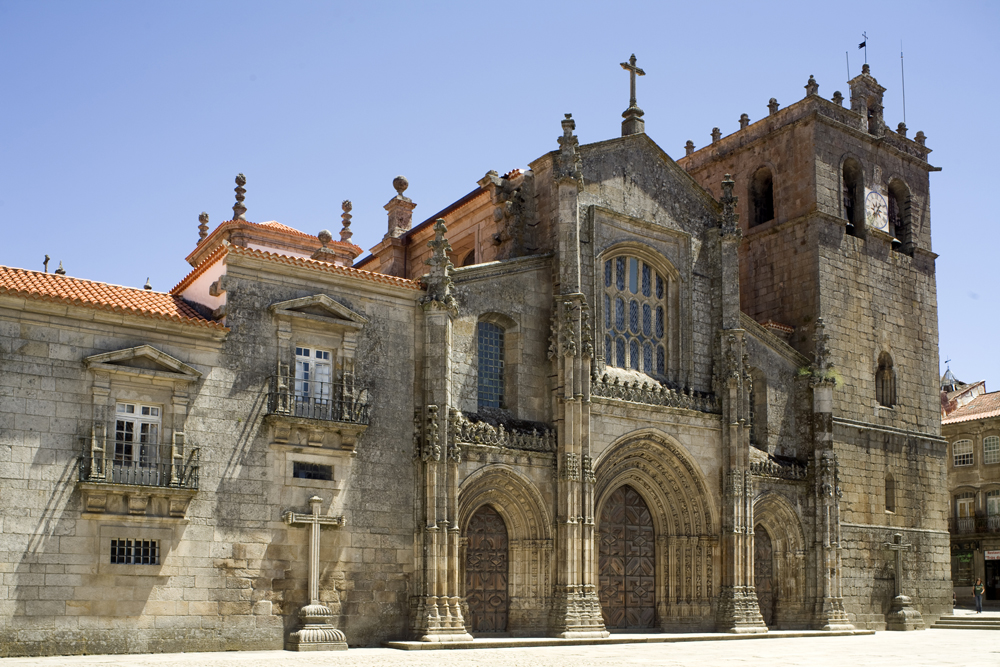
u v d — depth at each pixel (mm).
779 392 57406
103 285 39594
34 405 35594
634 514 51469
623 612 50125
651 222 52750
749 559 51375
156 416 38094
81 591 35438
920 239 68062
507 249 49844
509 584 46094
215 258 41219
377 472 42281
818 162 62844
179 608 37188
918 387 65312
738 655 38438
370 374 42875
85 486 35688
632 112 53844
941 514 64250
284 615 39344
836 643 46906
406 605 42094
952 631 58031
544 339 48250
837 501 56219
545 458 46344
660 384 51781
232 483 38938
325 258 61188
